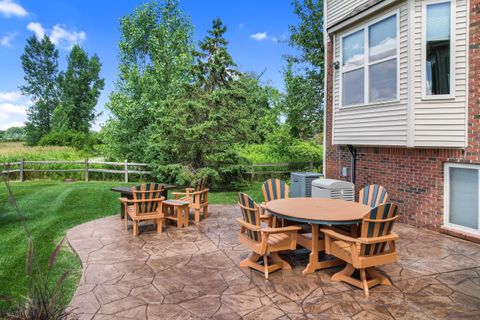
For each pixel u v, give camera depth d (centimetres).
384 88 680
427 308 328
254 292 367
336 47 816
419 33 609
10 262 460
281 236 437
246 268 438
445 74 591
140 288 376
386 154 723
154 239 572
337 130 812
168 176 1307
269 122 2378
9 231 619
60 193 1045
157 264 452
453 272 420
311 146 1753
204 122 1164
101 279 400
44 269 438
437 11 595
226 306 334
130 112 1648
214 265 449
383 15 673
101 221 703
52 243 554
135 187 597
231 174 1293
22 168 1399
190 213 801
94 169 1454
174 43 1922
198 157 1275
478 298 349
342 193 722
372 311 323
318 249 432
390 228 377
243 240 441
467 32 562
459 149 578
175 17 1927
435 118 596
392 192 709
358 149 805
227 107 1231
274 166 1584
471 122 559
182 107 1191
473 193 567
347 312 321
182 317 312
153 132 1581
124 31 1909
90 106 4475
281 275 416
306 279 403
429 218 629
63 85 4466
